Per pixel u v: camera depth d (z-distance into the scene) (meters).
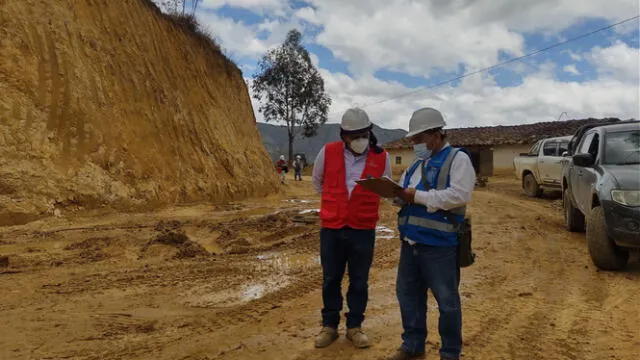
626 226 6.52
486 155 38.50
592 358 3.99
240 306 5.48
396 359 3.91
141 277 6.68
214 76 22.62
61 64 13.37
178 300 5.68
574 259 7.79
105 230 9.91
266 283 6.48
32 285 6.14
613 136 8.30
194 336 4.54
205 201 16.17
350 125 4.16
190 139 17.55
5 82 11.98
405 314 3.91
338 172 4.30
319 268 7.39
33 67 12.73
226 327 4.79
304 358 4.05
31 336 4.44
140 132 15.17
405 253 3.85
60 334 4.51
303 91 56.78
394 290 6.13
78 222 10.84
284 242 9.55
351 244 4.30
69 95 13.15
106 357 4.02
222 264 7.57
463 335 4.52
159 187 14.42
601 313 5.12
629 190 6.61
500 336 4.50
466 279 6.59
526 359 3.98
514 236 9.97
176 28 20.53
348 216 4.25
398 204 3.86
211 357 4.05
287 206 16.78
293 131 57.97
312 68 57.66
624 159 7.80
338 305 4.43
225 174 18.50
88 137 13.07
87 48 14.58
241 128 23.28
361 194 4.25
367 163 4.29
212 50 23.12
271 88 57.19
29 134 11.73
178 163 16.06
